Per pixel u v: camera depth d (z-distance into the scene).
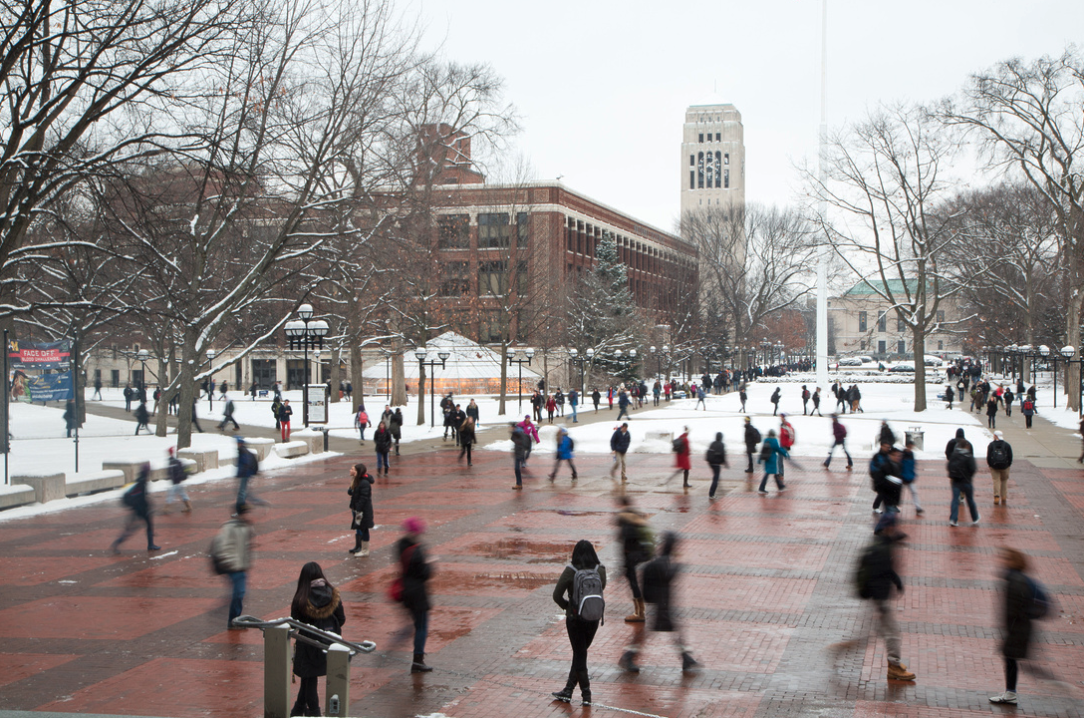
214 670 10.50
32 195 22.34
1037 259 63.62
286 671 8.33
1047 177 46.72
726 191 154.38
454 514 21.45
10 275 35.16
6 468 24.33
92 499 23.78
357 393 54.09
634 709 9.27
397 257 40.03
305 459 33.59
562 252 89.38
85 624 12.48
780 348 143.12
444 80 46.94
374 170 39.28
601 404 69.06
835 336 155.00
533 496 24.23
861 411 54.34
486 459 33.59
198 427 46.12
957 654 10.98
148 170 30.45
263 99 31.36
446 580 14.93
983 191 73.94
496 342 77.25
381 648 11.38
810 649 11.22
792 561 16.14
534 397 50.50
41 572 15.68
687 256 106.69
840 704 9.36
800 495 23.95
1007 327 84.62
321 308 54.44
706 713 9.14
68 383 27.53
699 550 17.11
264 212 39.09
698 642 11.54
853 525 19.58
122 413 58.81
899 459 20.38
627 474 28.59
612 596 13.99
